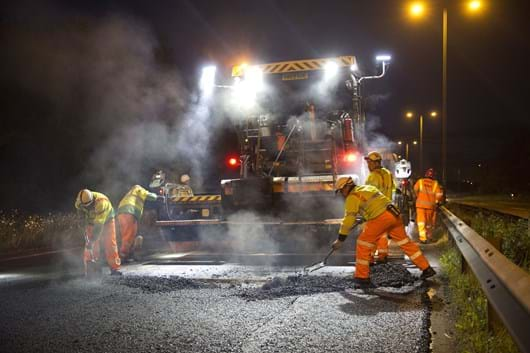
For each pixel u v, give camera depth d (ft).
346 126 35.47
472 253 17.95
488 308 14.20
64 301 20.86
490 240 18.15
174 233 38.06
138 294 22.06
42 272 29.96
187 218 38.93
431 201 40.09
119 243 34.86
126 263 32.60
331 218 34.19
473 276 20.31
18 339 15.64
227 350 14.17
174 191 40.91
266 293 21.54
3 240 44.45
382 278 23.49
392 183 29.48
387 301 19.74
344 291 21.70
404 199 44.86
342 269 27.78
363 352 13.85
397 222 22.93
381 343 14.56
